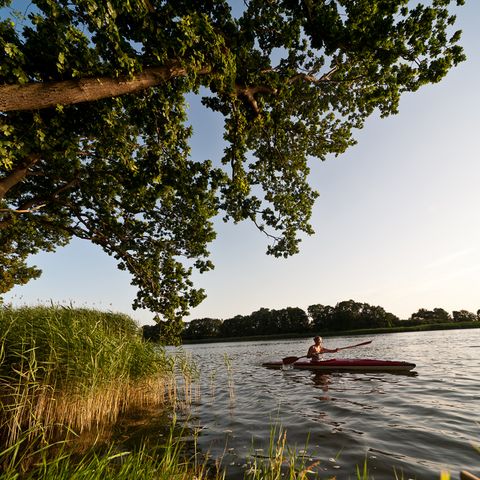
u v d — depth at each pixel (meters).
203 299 10.31
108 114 5.90
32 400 4.52
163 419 5.64
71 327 5.68
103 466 2.24
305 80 9.75
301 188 11.91
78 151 7.77
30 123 5.60
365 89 9.53
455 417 4.88
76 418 5.08
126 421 5.54
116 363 5.96
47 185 9.43
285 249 11.21
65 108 5.83
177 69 5.98
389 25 6.14
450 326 64.88
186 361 7.82
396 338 39.03
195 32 5.49
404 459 3.46
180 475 2.58
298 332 87.62
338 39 6.60
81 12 4.92
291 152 11.50
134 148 7.69
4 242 10.28
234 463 3.62
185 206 9.49
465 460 3.37
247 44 7.92
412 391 7.00
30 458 3.63
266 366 13.11
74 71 4.59
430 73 6.69
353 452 3.72
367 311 87.25
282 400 6.82
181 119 7.05
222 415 5.79
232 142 8.15
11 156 4.93
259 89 8.27
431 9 6.16
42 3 4.53
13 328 5.28
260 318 93.50
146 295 10.16
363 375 9.70
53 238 12.79
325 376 9.93
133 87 5.45
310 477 3.17
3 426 4.41
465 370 9.71
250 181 12.47
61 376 4.89
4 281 12.80
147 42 5.70
